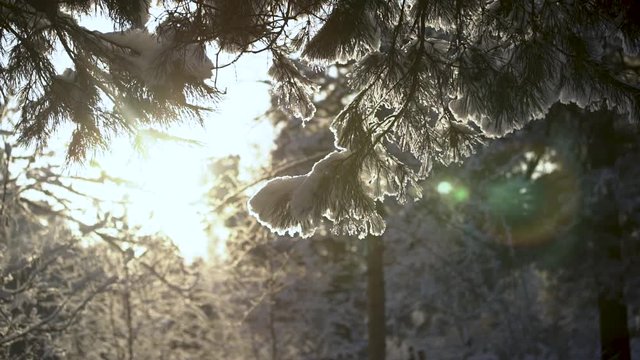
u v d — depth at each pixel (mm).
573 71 4512
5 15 4426
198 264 15477
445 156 4488
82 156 4574
